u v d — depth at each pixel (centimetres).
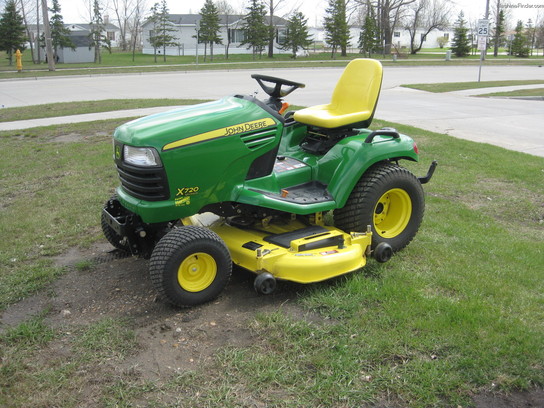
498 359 315
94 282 432
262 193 407
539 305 378
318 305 381
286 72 2630
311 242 405
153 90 1823
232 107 402
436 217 571
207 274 385
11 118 1256
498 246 488
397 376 302
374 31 4325
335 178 435
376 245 457
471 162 807
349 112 475
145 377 307
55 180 729
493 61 3691
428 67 3127
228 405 281
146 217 374
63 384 302
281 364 315
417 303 376
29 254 492
